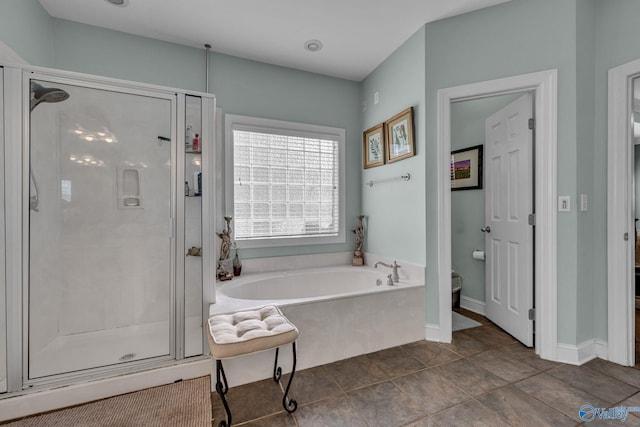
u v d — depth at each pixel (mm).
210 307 1903
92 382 1638
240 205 2775
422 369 1913
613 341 1936
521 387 1696
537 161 2045
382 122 2877
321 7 2107
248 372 1797
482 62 2146
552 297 1984
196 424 1435
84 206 2072
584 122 1932
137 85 1903
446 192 2275
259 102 2838
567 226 1933
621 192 1888
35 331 1736
